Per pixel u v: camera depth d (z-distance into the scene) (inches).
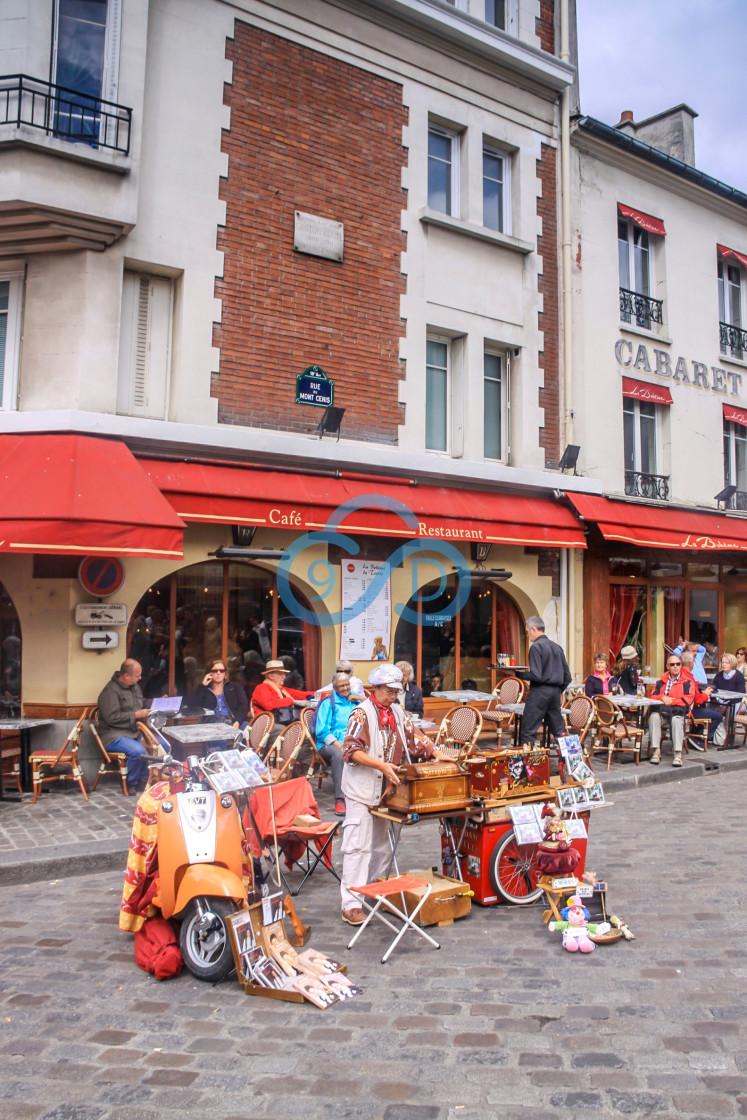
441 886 213.6
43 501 296.8
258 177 402.0
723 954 189.5
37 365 354.6
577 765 226.2
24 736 332.2
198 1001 166.4
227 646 398.9
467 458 471.2
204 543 379.9
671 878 245.3
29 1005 164.1
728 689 501.7
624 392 558.6
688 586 602.5
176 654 385.1
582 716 394.6
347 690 316.8
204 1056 144.3
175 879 178.2
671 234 601.9
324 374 416.8
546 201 520.4
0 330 364.2
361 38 438.6
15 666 359.3
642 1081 135.0
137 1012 161.3
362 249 434.6
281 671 359.9
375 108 443.5
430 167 480.7
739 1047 146.3
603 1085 133.9
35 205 330.6
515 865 226.8
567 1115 125.6
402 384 445.4
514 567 489.7
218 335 387.2
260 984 169.3
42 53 343.0
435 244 465.1
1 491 301.0
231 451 374.3
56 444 326.0
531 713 354.9
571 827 213.5
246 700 381.7
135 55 355.3
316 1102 129.9
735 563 637.3
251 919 175.6
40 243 349.7
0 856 247.0
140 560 364.5
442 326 465.1
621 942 197.5
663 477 583.5
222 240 390.3
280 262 406.6
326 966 177.5
